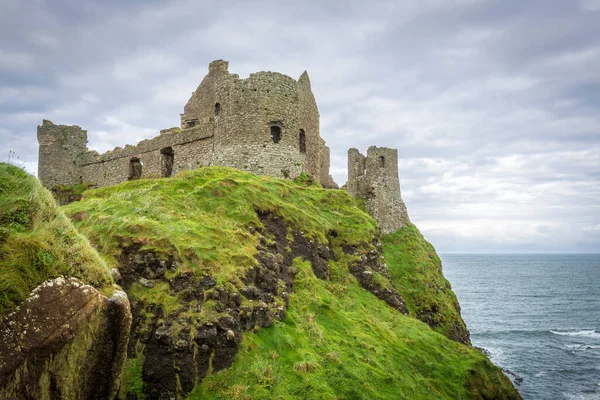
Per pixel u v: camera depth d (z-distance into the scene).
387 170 51.94
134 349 15.59
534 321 80.56
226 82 36.34
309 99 40.84
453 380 22.31
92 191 27.44
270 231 24.91
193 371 15.40
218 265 18.31
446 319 39.84
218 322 16.39
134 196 23.97
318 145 42.50
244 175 30.48
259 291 18.97
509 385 24.48
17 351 9.65
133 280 17.19
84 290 11.36
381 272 30.34
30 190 12.08
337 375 17.45
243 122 35.25
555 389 42.12
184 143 39.31
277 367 16.55
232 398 14.85
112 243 17.98
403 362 21.45
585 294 123.19
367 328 22.81
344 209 33.28
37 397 10.18
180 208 23.17
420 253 47.00
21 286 10.27
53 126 49.62
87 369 11.75
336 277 27.00
